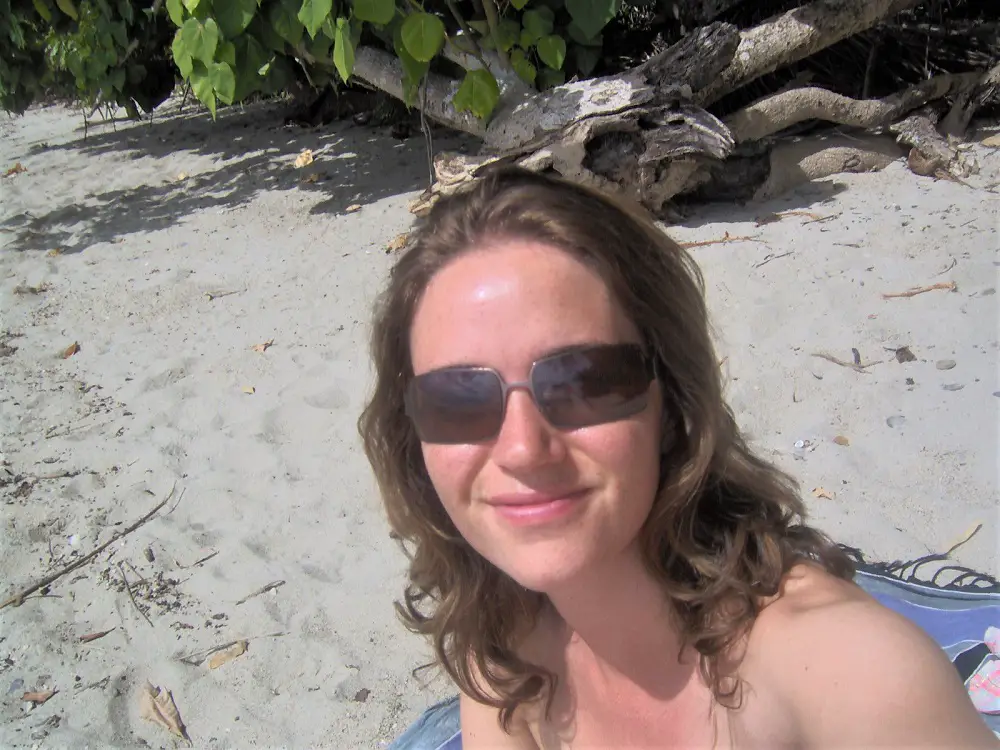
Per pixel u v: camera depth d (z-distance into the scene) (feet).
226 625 3.60
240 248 7.85
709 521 1.75
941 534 3.42
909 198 6.25
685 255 1.78
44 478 4.76
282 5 6.98
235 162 11.11
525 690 1.95
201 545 4.10
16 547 4.22
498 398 1.50
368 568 3.83
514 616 1.98
